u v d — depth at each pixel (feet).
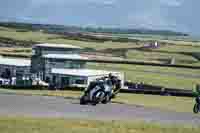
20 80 541.75
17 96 236.84
